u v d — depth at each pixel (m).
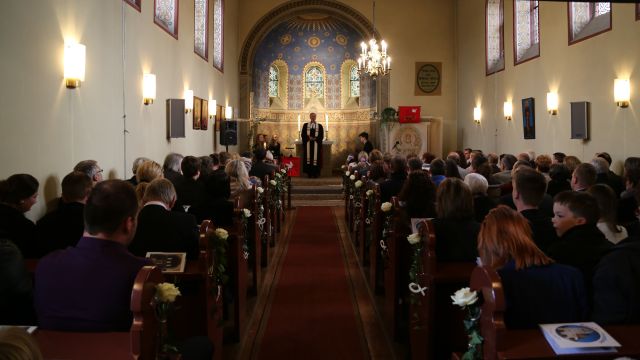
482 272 2.37
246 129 19.45
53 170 6.05
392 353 4.90
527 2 14.09
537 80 13.06
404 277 5.16
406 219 5.17
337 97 22.56
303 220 12.61
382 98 19.39
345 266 8.15
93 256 2.54
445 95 19.38
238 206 5.39
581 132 10.66
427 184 5.31
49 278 2.53
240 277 5.27
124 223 2.62
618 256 2.58
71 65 6.33
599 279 2.59
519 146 14.28
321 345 5.09
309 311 6.07
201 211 5.80
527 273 2.55
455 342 3.93
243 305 5.54
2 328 1.36
